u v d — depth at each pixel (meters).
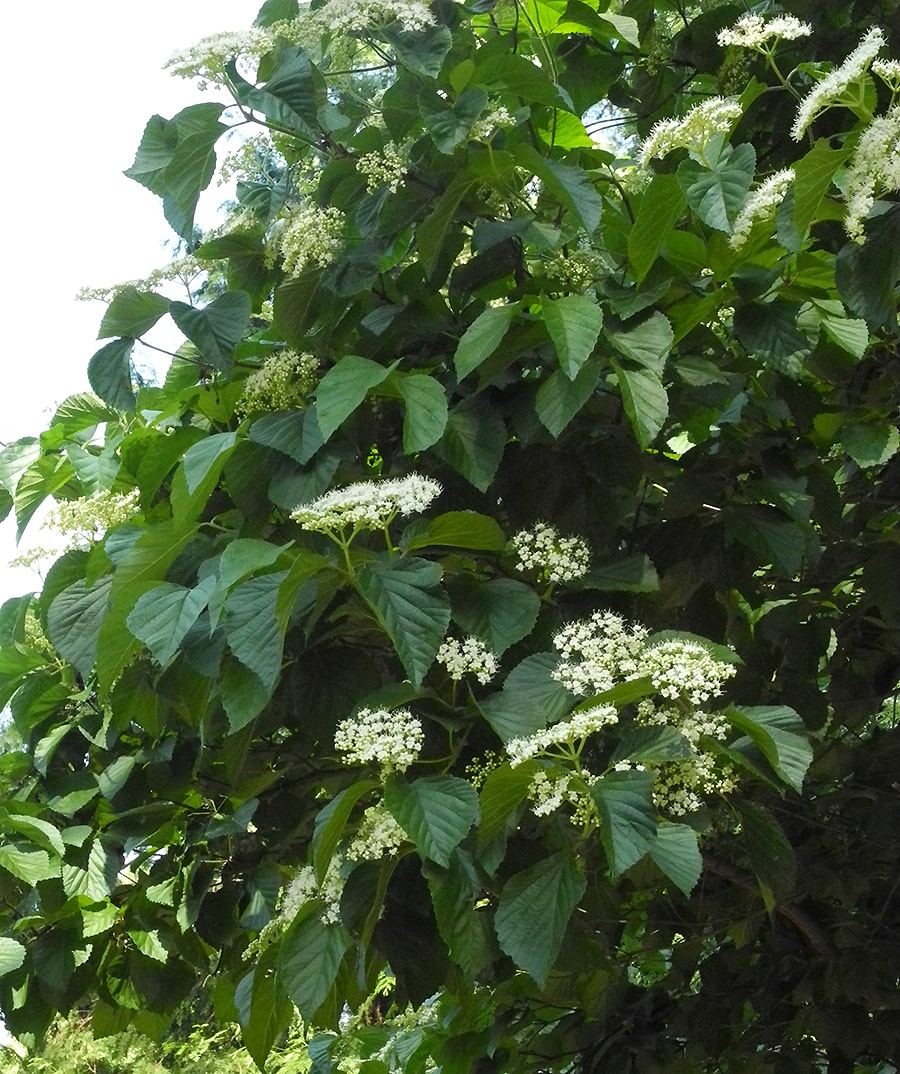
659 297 2.68
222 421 3.06
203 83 2.88
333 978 2.34
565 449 2.83
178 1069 7.52
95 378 2.93
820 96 2.33
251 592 2.33
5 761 3.53
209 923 3.30
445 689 2.60
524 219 2.81
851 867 3.72
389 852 2.33
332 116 3.02
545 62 3.43
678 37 3.82
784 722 2.37
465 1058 3.56
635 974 4.88
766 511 2.87
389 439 2.97
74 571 3.06
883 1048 3.65
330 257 2.87
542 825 2.46
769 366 2.83
